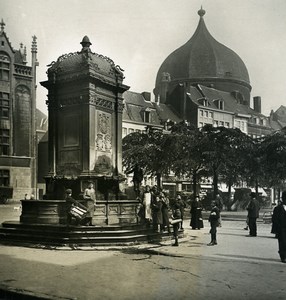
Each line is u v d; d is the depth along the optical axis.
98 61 19.55
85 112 18.58
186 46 82.69
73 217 16.00
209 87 80.62
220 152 35.97
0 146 46.59
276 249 15.30
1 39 47.34
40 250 14.57
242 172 40.06
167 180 57.91
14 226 17.09
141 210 17.62
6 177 46.22
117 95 20.16
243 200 47.19
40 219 17.30
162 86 77.75
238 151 37.41
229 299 8.33
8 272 10.80
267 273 10.84
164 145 36.88
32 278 10.09
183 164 35.66
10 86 47.66
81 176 18.11
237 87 83.06
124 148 39.56
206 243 16.98
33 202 17.67
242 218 33.97
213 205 16.78
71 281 9.78
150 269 11.26
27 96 48.78
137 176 20.25
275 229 12.80
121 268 11.37
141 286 9.32
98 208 17.34
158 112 70.62
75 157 18.78
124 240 15.50
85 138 18.45
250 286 9.39
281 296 8.54
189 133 37.72
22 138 48.00
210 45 81.69
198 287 9.25
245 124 80.25
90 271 10.95
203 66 80.69
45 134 57.19
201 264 12.04
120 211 17.92
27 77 48.84
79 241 15.12
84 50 19.31
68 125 19.14
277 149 37.75
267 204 51.62
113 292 8.78
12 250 14.55
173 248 15.24
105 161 19.27
